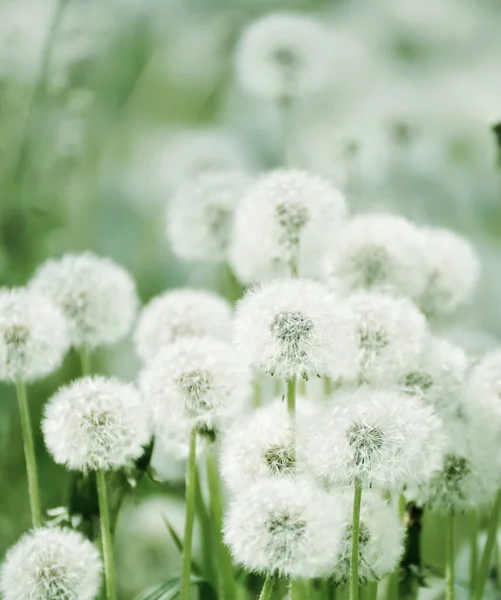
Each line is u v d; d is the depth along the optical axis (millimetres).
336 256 1025
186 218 1174
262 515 890
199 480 1016
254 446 928
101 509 949
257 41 1353
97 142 1779
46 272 1064
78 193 1604
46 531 941
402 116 1661
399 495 962
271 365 926
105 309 1050
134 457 961
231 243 1161
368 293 980
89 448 938
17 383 978
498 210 1838
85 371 1060
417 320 963
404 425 901
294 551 885
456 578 1069
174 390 938
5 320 973
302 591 952
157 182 1810
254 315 929
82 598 925
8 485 1264
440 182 1781
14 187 1428
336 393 935
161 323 1036
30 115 1448
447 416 959
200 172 1653
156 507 1256
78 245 1601
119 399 949
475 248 1757
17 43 1483
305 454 914
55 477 1271
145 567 1254
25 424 977
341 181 1369
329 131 1753
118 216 1801
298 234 1018
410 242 1026
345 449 896
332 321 928
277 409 945
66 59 1478
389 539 919
